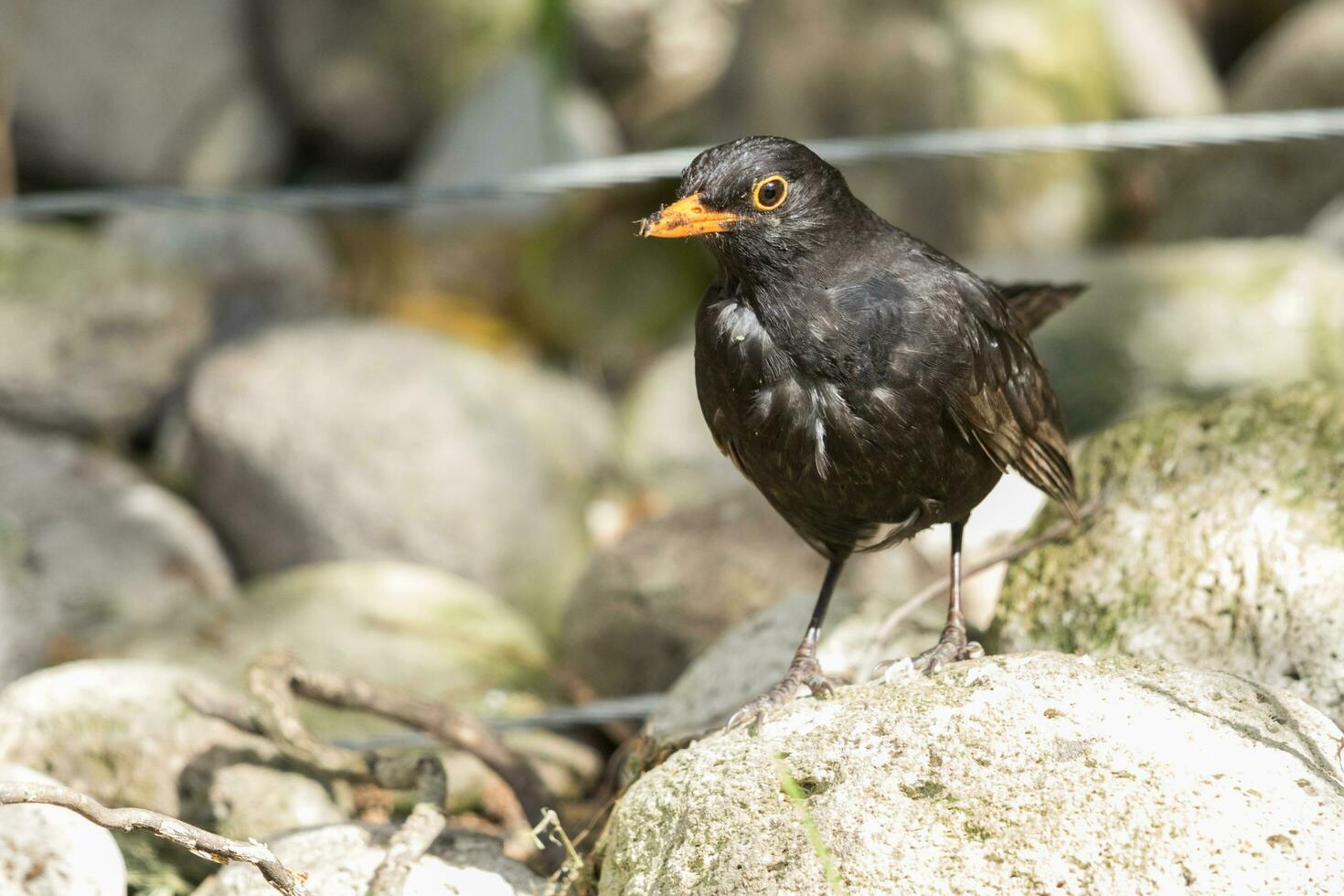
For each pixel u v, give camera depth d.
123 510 13.05
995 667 5.90
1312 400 7.32
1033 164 15.95
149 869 7.48
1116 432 7.67
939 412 6.41
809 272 6.38
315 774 7.71
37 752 7.67
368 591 11.49
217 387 13.61
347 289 17.19
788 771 5.69
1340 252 14.43
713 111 17.61
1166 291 13.30
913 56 16.19
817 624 7.11
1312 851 5.07
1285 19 18.58
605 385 16.70
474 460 13.24
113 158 17.19
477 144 17.48
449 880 6.47
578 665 10.79
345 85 17.83
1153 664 5.89
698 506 11.27
